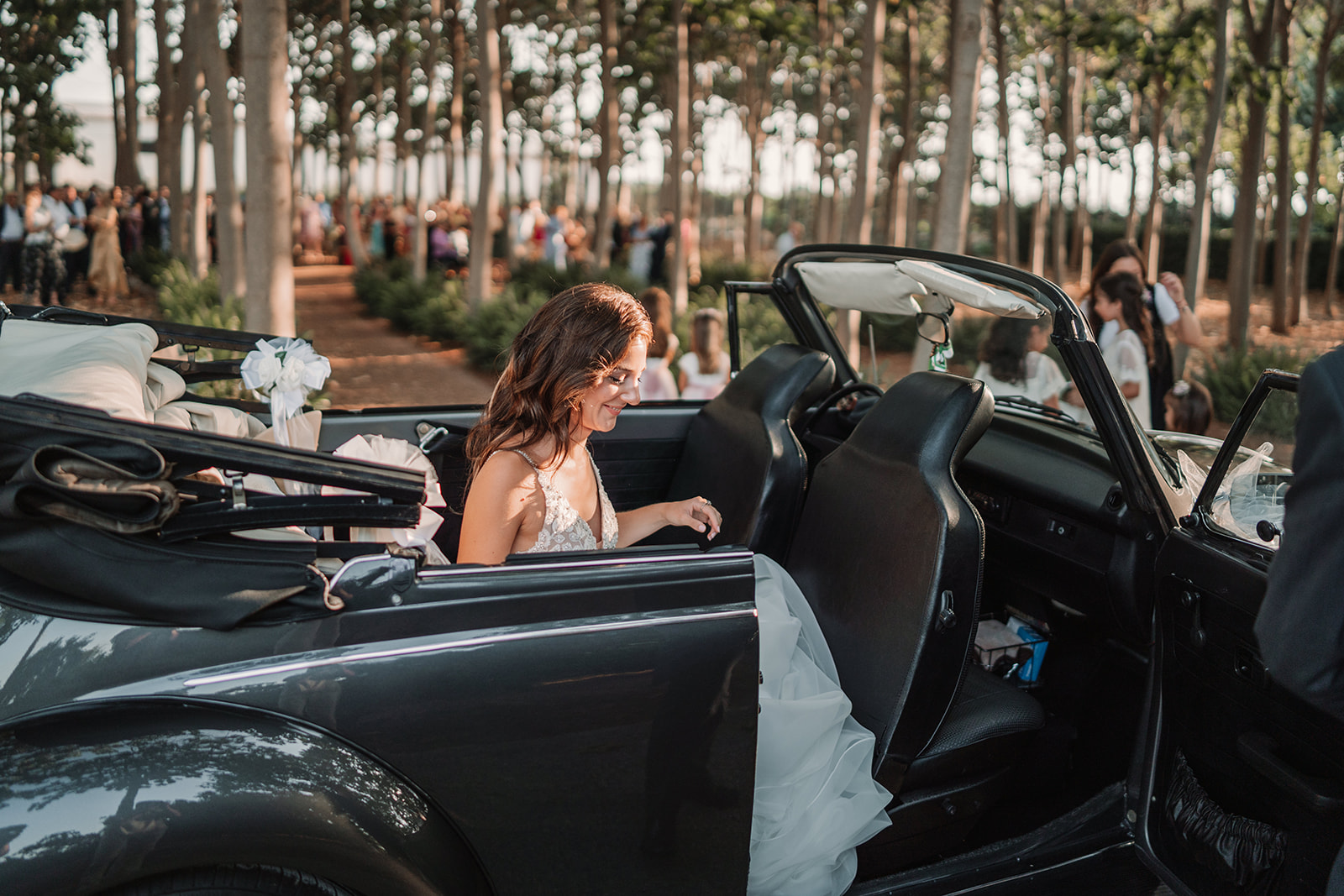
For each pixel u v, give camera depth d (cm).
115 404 163
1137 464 223
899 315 287
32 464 126
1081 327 210
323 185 4278
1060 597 261
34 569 136
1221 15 917
